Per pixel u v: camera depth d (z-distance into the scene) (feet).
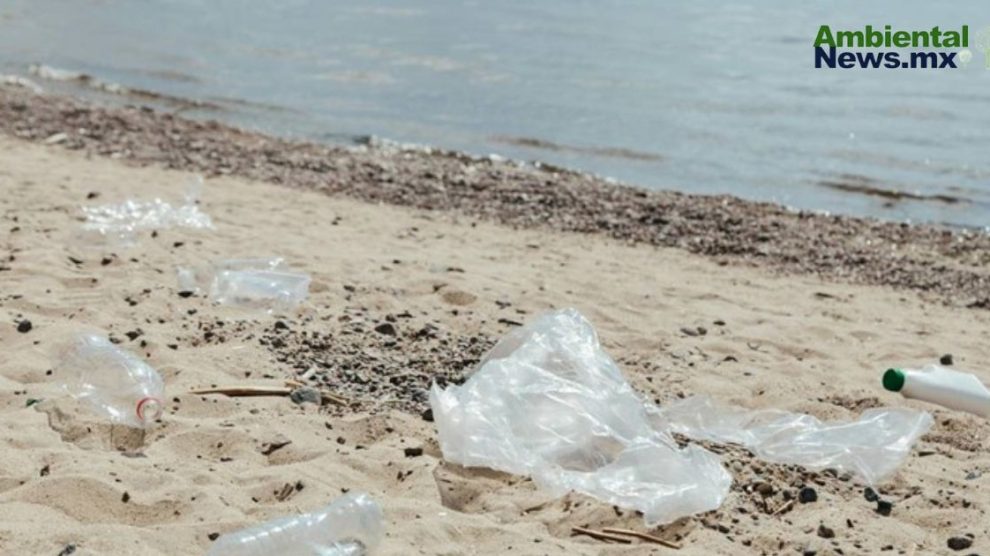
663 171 21.80
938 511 9.55
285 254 13.89
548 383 10.33
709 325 12.94
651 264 15.24
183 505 9.11
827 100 27.73
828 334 12.99
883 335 13.07
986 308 14.60
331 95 26.76
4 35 31.68
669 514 9.36
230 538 8.70
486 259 14.67
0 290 12.11
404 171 19.65
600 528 9.29
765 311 13.66
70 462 9.44
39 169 17.04
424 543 8.91
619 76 29.76
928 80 30.25
